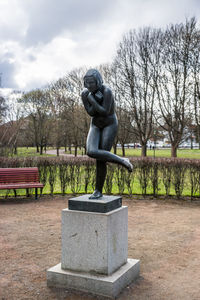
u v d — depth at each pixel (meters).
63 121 36.84
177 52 21.62
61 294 3.43
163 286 3.66
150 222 6.94
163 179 10.17
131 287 3.62
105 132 3.87
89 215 3.48
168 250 4.99
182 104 22.20
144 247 5.14
